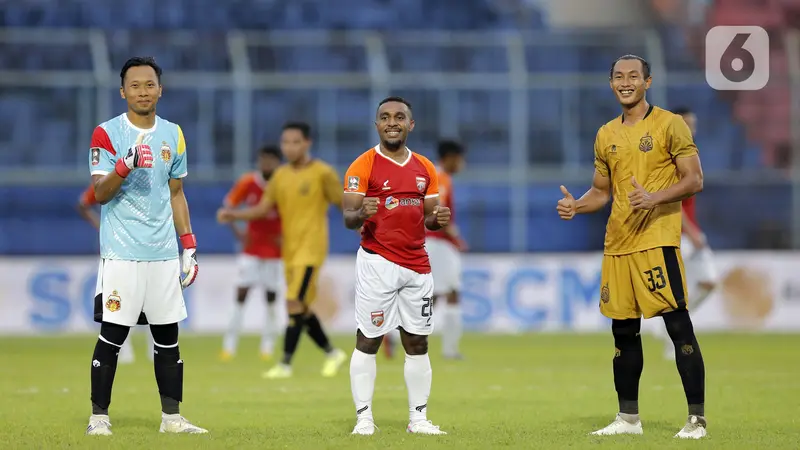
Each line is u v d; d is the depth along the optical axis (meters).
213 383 40.94
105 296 26.03
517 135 78.62
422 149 79.38
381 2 95.06
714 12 90.75
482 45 81.12
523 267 73.31
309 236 43.91
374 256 26.41
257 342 65.94
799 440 24.97
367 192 26.61
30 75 75.75
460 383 40.59
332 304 71.94
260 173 55.44
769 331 72.88
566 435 25.98
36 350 57.75
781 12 90.25
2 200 77.88
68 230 78.19
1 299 69.50
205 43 78.56
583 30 88.38
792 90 80.81
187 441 24.61
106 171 26.03
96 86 77.00
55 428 27.20
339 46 80.88
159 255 26.34
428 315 26.73
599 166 26.86
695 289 51.31
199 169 77.44
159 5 93.00
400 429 27.41
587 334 71.06
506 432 26.62
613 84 26.33
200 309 71.81
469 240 80.44
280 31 94.12
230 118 77.88
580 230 81.12
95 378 26.12
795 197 78.38
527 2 97.06
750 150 83.38
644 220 25.75
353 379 26.61
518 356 54.38
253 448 23.64
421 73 80.81
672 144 25.67
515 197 77.94
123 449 23.27
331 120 79.56
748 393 36.59
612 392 37.25
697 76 82.00
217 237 77.88
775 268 74.00
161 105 77.31
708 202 80.25
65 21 91.50
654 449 23.34
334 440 24.98
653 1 100.44
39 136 77.81
